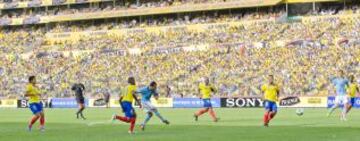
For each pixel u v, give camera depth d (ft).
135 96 128.06
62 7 519.60
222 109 273.33
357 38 362.74
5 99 371.76
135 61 414.21
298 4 414.00
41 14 522.06
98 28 486.38
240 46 394.73
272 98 144.66
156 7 468.34
